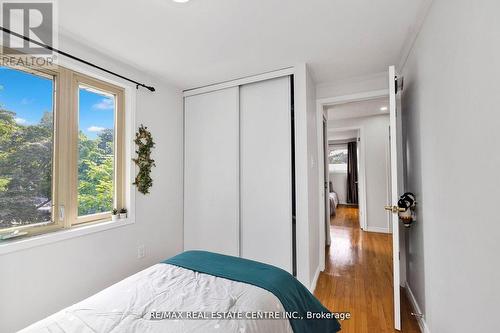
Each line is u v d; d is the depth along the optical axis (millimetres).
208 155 2980
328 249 3781
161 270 1497
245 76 2721
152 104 2678
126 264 2324
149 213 2604
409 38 1936
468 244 1070
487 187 905
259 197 2697
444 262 1364
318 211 3002
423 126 1712
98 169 2213
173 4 1514
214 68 2506
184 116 3154
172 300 1145
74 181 1997
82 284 1933
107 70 2176
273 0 1486
